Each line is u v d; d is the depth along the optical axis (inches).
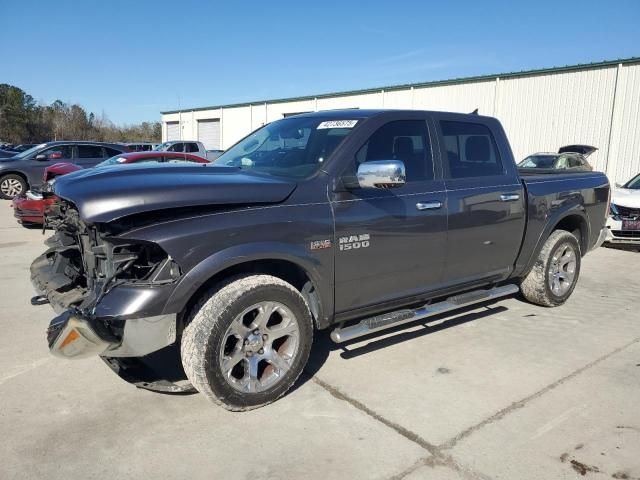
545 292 215.8
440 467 111.3
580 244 236.4
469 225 177.2
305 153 155.2
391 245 156.0
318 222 139.3
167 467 110.9
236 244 126.4
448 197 170.7
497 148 194.9
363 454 115.8
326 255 141.8
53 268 150.3
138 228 118.5
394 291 162.6
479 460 113.7
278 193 134.8
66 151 622.5
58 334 115.5
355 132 153.9
